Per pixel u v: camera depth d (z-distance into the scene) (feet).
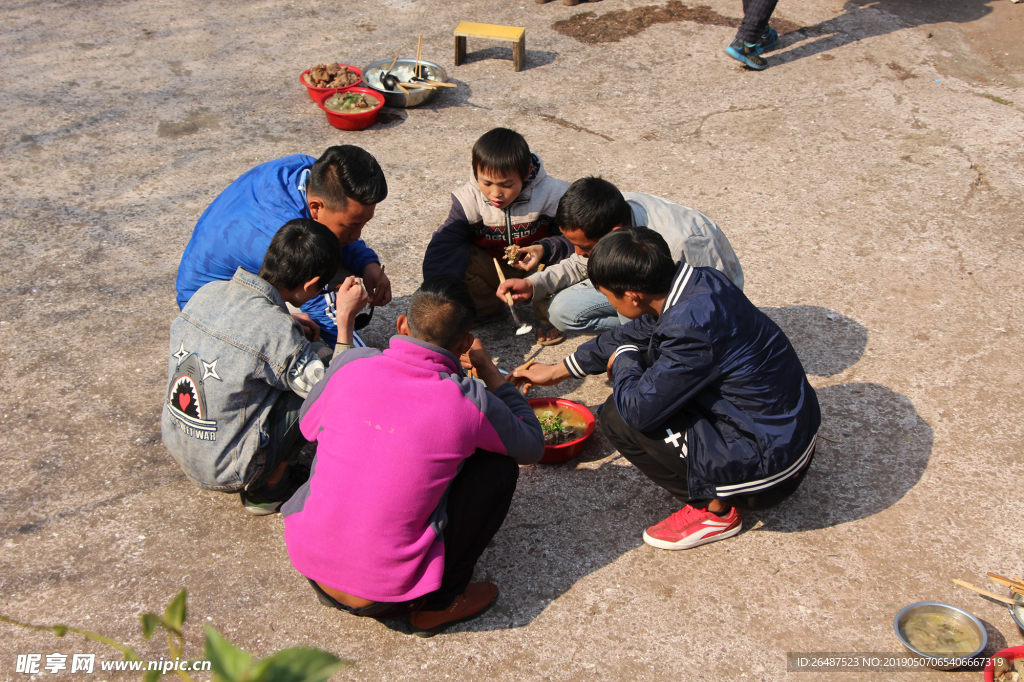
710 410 8.18
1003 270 13.28
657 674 7.63
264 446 8.45
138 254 13.83
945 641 7.72
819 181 15.62
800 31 21.42
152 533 9.14
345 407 7.11
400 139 17.10
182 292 10.14
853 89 18.75
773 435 8.00
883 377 11.27
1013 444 10.16
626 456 8.83
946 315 12.39
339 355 7.61
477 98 18.63
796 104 18.25
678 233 9.91
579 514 9.43
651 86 19.06
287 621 8.19
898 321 12.30
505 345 12.23
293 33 21.40
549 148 16.72
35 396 11.02
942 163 16.07
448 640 7.99
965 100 18.26
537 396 11.37
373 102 17.76
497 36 19.16
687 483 8.40
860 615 8.15
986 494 9.48
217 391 8.18
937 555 8.75
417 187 15.57
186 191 15.37
